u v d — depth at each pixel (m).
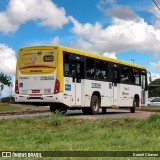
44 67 22.05
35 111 32.38
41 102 22.05
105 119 16.84
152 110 34.62
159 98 49.50
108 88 25.97
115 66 26.81
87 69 23.81
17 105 42.97
